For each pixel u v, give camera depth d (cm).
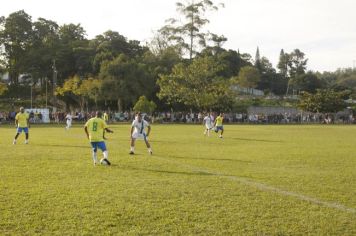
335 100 8081
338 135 3603
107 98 6931
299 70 15025
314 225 806
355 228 791
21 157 1777
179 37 8981
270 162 1697
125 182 1209
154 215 860
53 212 873
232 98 7438
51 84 8319
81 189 1101
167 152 2056
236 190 1116
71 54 8044
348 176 1359
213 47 9894
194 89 7000
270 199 1015
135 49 9038
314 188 1152
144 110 6562
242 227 790
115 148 2231
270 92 13012
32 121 6050
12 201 961
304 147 2384
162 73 7769
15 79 8325
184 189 1118
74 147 2238
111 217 842
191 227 787
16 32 8031
